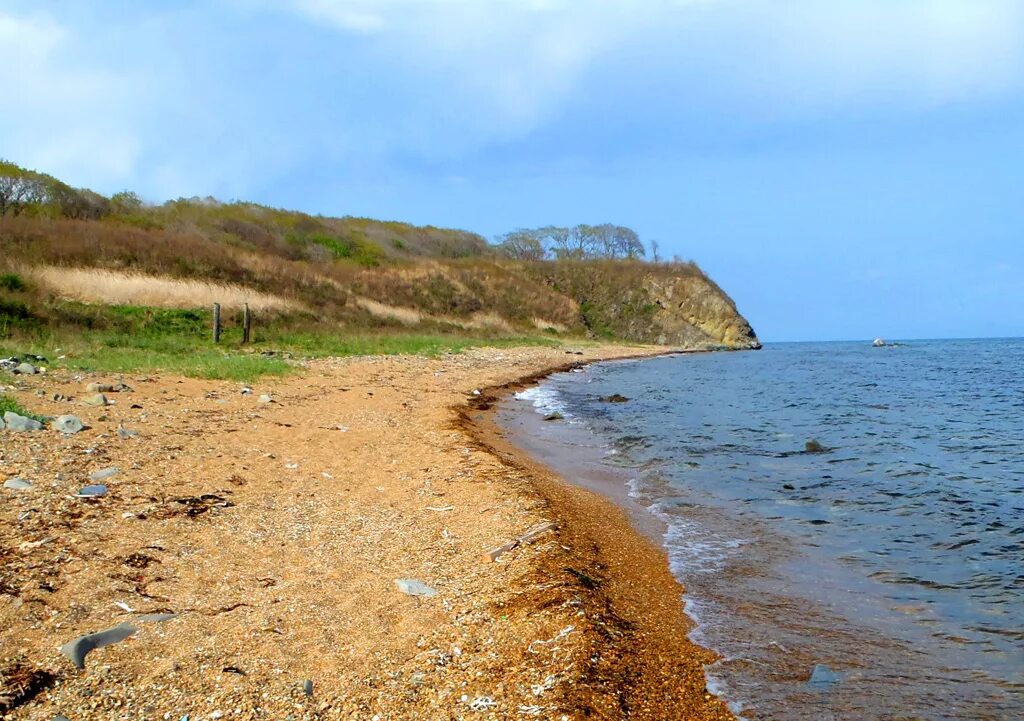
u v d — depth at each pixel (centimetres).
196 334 2038
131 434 855
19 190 3531
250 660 401
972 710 370
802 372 3000
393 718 348
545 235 7444
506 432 1274
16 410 873
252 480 750
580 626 440
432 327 3447
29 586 464
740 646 447
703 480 922
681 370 3100
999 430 1323
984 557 616
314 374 1623
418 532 636
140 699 357
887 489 862
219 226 4528
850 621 488
